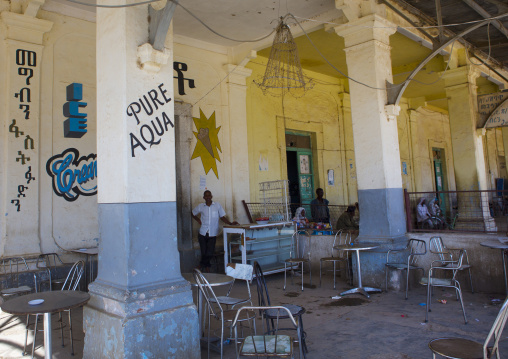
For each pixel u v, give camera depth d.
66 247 6.50
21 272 5.85
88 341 3.77
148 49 3.69
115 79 3.79
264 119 9.91
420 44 9.17
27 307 3.18
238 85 9.12
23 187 6.09
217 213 7.88
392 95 6.77
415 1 7.27
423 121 15.67
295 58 6.00
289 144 10.74
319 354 4.02
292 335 4.54
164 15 3.60
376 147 6.71
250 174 9.43
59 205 6.49
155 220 3.75
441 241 6.12
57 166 6.50
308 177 11.16
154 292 3.60
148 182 3.74
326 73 11.45
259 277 4.14
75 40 6.85
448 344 2.83
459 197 9.30
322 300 6.02
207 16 7.49
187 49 8.37
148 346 3.46
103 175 3.92
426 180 15.43
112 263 3.73
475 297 5.83
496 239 5.95
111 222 3.76
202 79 8.56
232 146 8.92
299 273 7.91
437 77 11.80
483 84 12.40
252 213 9.17
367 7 6.78
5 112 6.04
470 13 7.79
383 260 6.46
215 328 4.91
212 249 7.79
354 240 6.98
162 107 3.92
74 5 6.77
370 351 4.04
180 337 3.67
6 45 6.10
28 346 4.47
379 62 6.82
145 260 3.64
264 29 8.14
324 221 9.82
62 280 6.16
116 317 3.44
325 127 11.56
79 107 6.79
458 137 9.38
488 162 17.36
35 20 6.24
